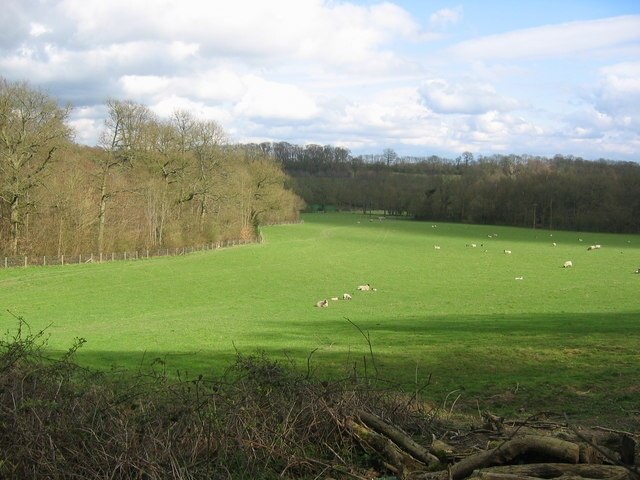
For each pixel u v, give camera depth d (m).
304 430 8.13
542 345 22.53
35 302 39.66
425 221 162.50
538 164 176.50
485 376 16.95
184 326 31.44
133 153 64.31
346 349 22.83
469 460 6.98
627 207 130.12
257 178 98.06
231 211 91.00
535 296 42.69
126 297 43.31
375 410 9.06
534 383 15.52
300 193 178.25
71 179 58.88
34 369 8.10
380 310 37.62
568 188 141.75
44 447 6.86
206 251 77.88
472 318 32.56
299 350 22.84
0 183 53.75
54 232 59.91
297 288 50.00
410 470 7.41
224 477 7.11
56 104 54.09
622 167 167.88
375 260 72.69
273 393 8.42
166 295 44.97
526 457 6.92
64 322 32.94
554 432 8.13
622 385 14.84
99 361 20.55
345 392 8.79
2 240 55.81
